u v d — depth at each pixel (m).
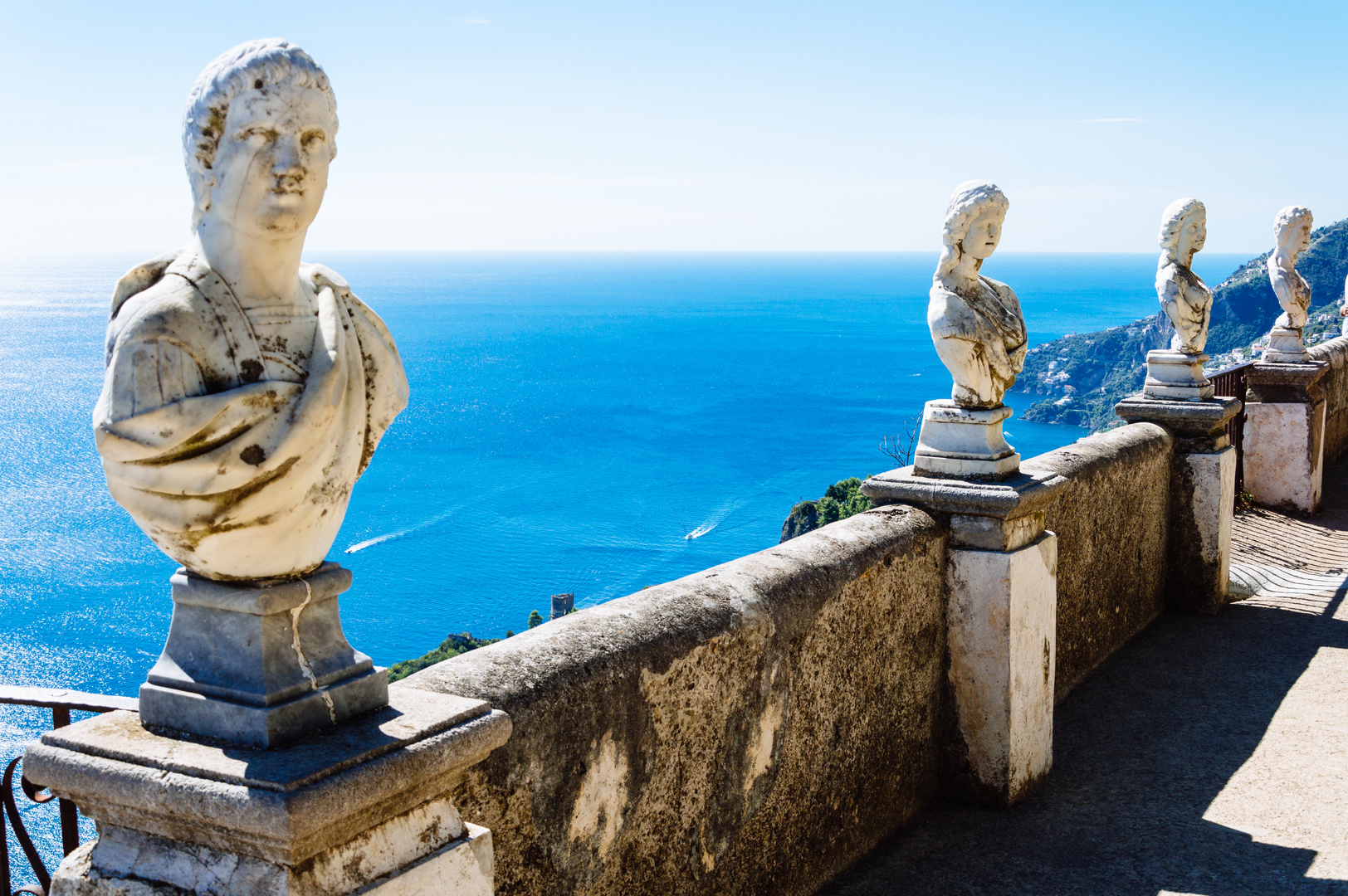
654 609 2.79
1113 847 3.83
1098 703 5.23
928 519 4.04
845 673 3.53
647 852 2.67
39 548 52.19
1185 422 6.47
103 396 1.55
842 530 3.76
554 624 2.61
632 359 184.38
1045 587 4.26
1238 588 7.05
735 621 2.96
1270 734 4.81
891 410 127.75
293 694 1.69
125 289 1.64
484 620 52.69
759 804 3.12
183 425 1.52
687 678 2.77
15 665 34.62
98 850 1.73
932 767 4.16
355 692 1.79
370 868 1.69
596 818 2.48
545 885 2.35
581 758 2.42
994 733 4.09
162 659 1.77
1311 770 4.43
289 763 1.58
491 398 140.88
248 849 1.58
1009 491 3.92
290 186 1.62
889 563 3.75
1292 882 3.58
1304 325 8.91
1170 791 4.27
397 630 50.75
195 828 1.61
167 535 1.63
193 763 1.59
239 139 1.59
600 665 2.49
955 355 4.02
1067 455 5.46
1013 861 3.74
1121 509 5.88
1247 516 8.70
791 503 80.62
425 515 78.69
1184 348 6.60
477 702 1.90
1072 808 4.14
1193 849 3.82
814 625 3.33
